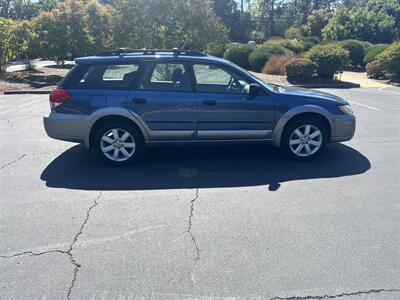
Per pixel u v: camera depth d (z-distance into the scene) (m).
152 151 6.39
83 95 5.31
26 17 49.12
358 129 7.93
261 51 20.75
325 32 32.22
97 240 3.53
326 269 3.08
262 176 5.21
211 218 3.96
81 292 2.81
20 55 18.00
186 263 3.17
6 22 16.91
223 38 15.83
